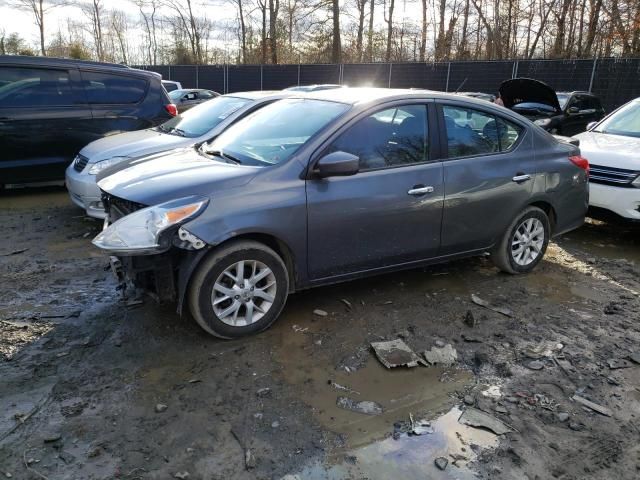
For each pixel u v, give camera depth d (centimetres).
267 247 363
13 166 739
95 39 4269
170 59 4072
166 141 630
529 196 484
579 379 336
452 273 508
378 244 408
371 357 353
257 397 305
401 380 328
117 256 333
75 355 343
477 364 350
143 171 392
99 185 407
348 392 314
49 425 276
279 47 3606
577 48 2648
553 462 263
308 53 3466
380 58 3466
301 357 349
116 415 286
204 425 280
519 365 350
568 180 511
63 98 759
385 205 401
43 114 743
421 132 425
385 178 401
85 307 412
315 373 332
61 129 757
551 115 1222
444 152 435
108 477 244
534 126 500
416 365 343
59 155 765
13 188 836
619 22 2381
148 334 371
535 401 311
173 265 346
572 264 554
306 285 390
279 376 327
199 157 421
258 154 401
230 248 349
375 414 295
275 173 366
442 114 438
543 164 490
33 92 743
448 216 437
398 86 2381
